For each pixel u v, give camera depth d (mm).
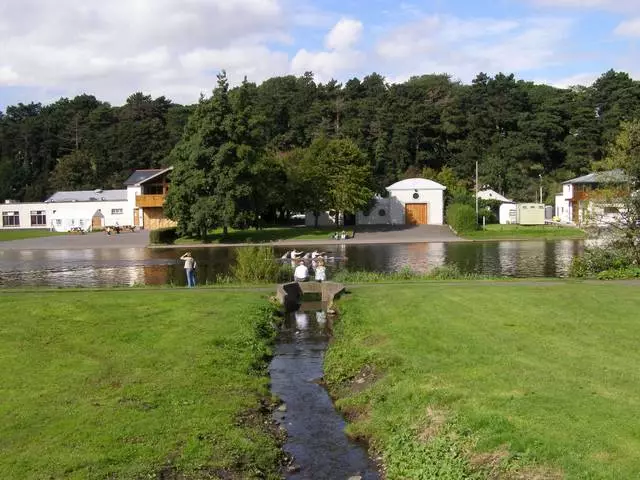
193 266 30125
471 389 11219
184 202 64062
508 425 9336
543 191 102000
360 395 12758
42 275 38531
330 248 56031
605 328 15352
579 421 9180
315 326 20703
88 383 12609
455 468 8836
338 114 124875
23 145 129250
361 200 74812
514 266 39625
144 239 68062
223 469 9297
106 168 118625
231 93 66250
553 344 14000
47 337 16422
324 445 10859
